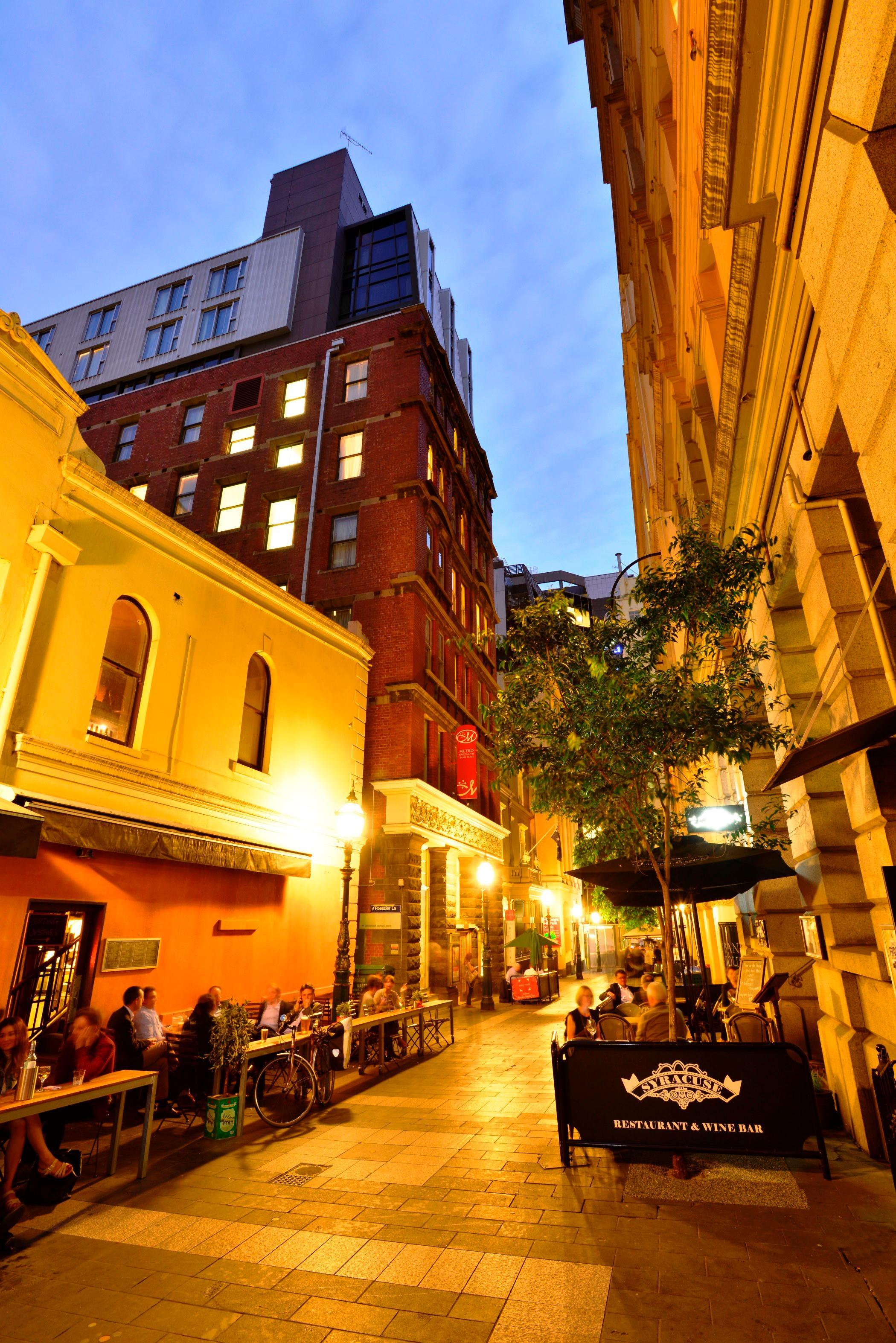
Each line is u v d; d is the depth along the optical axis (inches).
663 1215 192.7
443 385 1019.9
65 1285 163.3
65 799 340.8
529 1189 217.6
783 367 220.8
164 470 995.9
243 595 508.4
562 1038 530.3
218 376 1028.5
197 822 432.1
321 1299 154.9
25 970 317.1
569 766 292.8
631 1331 137.4
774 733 270.8
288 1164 250.2
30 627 332.2
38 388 349.7
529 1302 150.3
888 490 135.1
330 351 955.3
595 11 629.0
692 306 351.3
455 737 900.6
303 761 560.4
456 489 1059.3
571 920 1457.9
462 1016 690.8
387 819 710.5
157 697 415.2
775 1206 193.8
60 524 359.9
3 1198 194.4
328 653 616.7
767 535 289.1
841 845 256.2
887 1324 135.9
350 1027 382.3
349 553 842.8
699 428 362.9
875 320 128.6
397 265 1299.2
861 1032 238.8
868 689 208.4
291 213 1430.9
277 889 499.5
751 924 395.9
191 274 1407.5
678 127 319.9
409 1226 192.7
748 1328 136.6
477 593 1113.4
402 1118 314.7
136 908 370.9
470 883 913.5
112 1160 238.1
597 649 296.7
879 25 114.5
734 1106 221.0
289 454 928.3
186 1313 150.1
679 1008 443.8
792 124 161.9
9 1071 229.9
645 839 288.4
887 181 117.7
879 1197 195.0
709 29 189.0
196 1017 347.6
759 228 206.5
